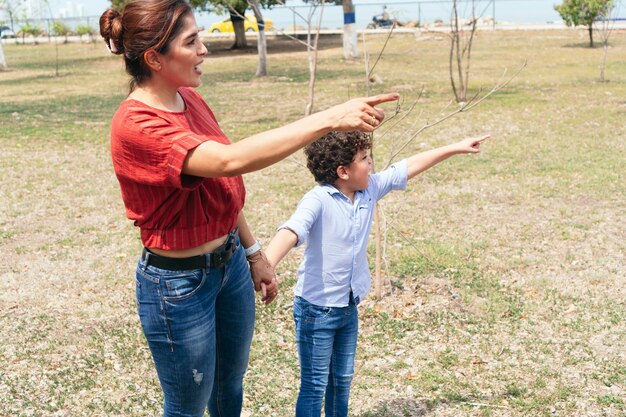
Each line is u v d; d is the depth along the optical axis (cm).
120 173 239
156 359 264
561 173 981
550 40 3584
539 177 966
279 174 1051
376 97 219
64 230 802
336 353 336
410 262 637
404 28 4369
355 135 312
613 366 445
